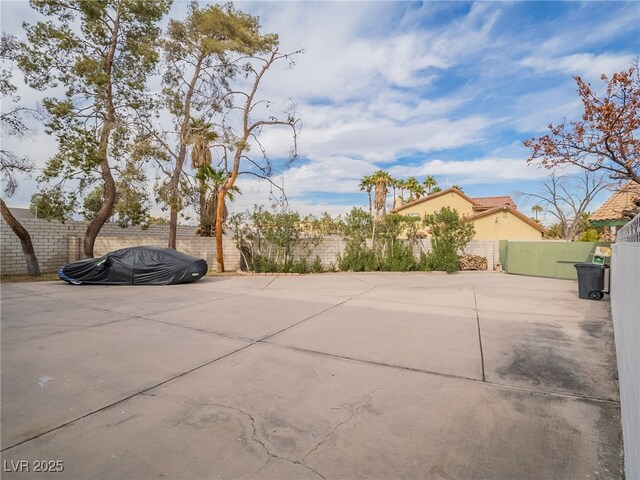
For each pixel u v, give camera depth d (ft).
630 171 27.07
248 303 25.58
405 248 50.85
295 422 9.29
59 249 47.91
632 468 6.40
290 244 49.24
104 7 42.91
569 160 29.50
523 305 24.88
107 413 9.73
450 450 8.09
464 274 47.24
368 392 11.05
